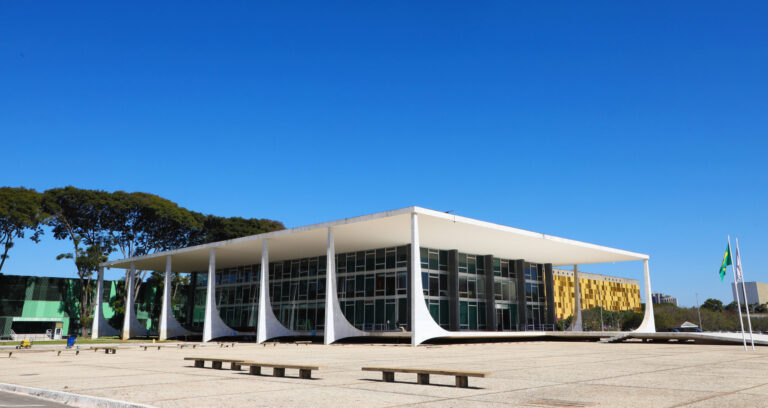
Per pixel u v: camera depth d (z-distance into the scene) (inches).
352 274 1866.4
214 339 1909.4
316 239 1670.8
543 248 1781.5
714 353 936.3
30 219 2148.1
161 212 2402.8
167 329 2042.3
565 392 399.2
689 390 403.5
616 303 4269.2
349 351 1085.8
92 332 2316.7
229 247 1868.8
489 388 427.2
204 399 370.9
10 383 481.7
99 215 2347.4
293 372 581.3
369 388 430.3
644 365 660.7
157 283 2822.3
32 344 1572.3
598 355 889.5
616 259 2042.3
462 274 1831.9
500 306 1926.7
